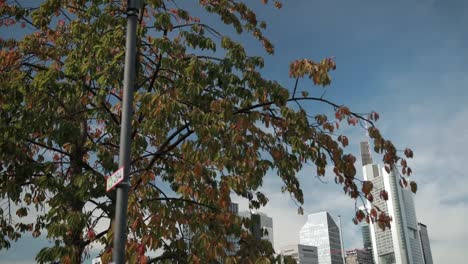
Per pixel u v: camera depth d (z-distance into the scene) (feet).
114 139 40.01
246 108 34.40
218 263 31.01
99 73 32.94
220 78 35.29
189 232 32.78
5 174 33.55
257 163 32.30
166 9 39.65
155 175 39.86
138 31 34.35
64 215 30.83
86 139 38.99
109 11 36.81
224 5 38.86
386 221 32.96
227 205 30.45
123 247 21.33
